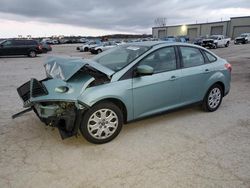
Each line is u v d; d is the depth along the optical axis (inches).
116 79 151.7
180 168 124.3
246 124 183.9
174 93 178.2
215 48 1180.5
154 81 164.6
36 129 172.1
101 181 114.2
